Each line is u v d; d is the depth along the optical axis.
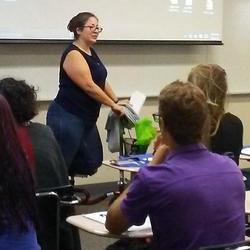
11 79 3.13
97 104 5.30
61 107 5.25
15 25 5.83
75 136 5.22
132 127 5.04
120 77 6.66
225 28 7.34
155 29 6.69
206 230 2.24
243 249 2.12
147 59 6.81
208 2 7.00
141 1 6.56
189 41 6.92
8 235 1.98
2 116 1.97
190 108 2.26
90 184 6.66
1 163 1.95
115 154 6.61
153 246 2.35
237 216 2.34
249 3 7.50
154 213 2.29
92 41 5.25
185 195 2.23
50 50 6.13
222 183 2.31
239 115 7.62
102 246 4.87
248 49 7.56
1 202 1.95
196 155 2.32
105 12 6.34
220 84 3.35
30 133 3.17
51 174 3.17
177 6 6.80
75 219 2.74
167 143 2.37
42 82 6.14
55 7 6.01
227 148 3.70
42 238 2.79
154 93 6.89
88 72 5.14
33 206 2.03
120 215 2.34
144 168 2.32
